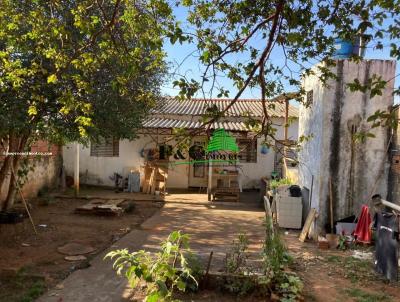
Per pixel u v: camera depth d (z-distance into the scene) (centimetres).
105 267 696
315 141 966
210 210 1280
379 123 327
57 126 800
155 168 1578
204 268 661
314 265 725
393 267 624
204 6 445
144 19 448
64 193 1489
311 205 979
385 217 652
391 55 355
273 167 1719
